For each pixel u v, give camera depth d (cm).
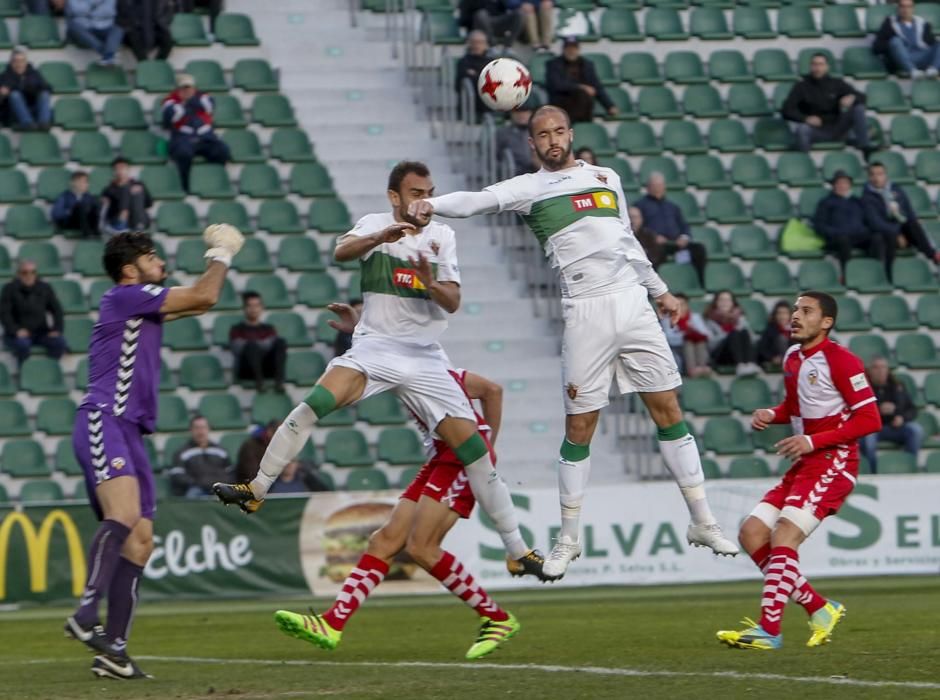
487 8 7294
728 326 6231
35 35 7056
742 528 2856
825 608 2742
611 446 5950
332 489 5594
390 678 2344
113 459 2492
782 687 2061
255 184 6725
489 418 2838
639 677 2248
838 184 6856
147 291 2523
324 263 6531
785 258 6850
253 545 4934
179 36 7269
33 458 5691
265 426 5812
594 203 2686
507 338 6291
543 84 7250
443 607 4494
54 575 4809
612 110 7106
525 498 5034
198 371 6075
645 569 5097
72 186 6347
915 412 6031
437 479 2764
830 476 2767
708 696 1978
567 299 2708
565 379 2725
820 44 7869
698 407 6181
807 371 2800
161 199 6600
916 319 6775
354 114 7131
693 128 7312
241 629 3797
